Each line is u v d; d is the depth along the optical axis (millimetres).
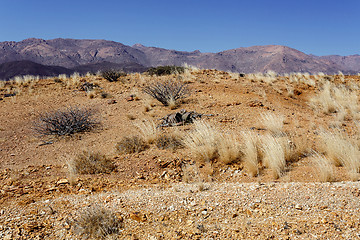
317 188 4488
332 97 13859
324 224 3412
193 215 3934
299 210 3863
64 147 8375
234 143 6863
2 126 10320
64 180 5637
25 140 9062
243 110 10633
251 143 6406
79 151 7969
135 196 4672
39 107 12719
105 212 3949
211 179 5766
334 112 11648
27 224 3770
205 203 4258
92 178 5832
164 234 3490
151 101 12570
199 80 16016
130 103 12719
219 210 4031
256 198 4316
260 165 6125
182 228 3607
